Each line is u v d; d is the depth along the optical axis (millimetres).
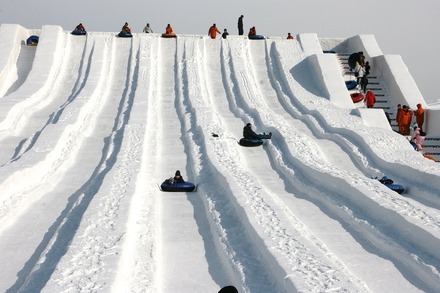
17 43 31469
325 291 7629
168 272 9586
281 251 9203
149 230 11195
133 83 28312
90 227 10344
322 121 22828
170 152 18953
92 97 25266
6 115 21500
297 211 13211
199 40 32656
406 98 28500
